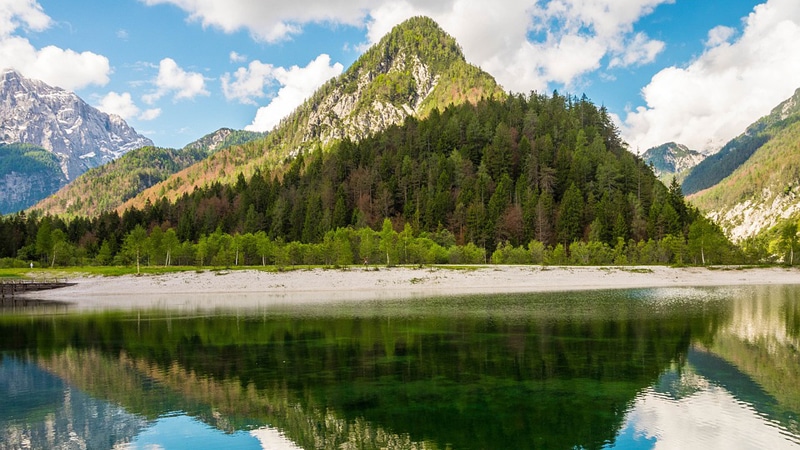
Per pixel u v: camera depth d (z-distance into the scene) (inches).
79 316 2144.4
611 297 2667.3
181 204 7672.2
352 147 7755.9
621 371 1100.5
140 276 3747.5
